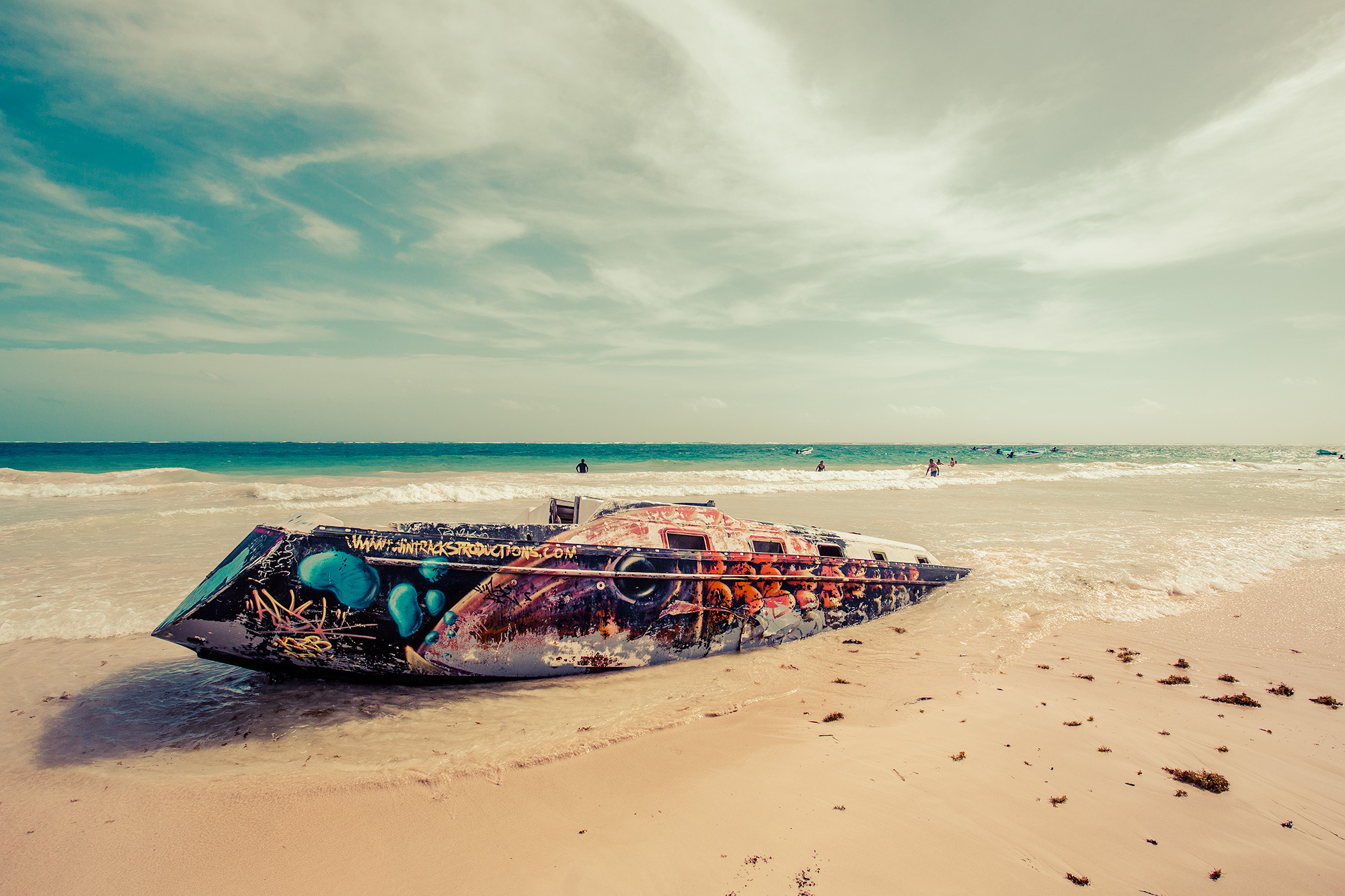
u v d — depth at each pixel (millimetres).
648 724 5277
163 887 3354
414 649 5887
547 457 67438
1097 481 33750
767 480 30891
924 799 3951
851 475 33062
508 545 6113
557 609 6289
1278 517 17797
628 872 3311
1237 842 3484
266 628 5613
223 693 5926
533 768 4535
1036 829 3609
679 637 6918
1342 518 17547
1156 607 8797
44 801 4113
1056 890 3084
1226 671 6398
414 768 4523
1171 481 34062
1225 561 11539
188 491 20969
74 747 4852
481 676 6145
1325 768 4344
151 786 4305
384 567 5746
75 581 9352
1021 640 7492
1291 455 122000
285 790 4230
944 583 9500
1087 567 10945
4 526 13523
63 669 6387
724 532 7602
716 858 3404
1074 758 4484
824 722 5285
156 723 5289
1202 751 4582
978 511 19031
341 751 4828
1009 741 4766
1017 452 105375
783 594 7633
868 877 3199
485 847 3615
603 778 4383
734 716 5453
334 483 26719
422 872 3404
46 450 78625
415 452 81562
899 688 6082
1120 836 3539
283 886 3330
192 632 5484
